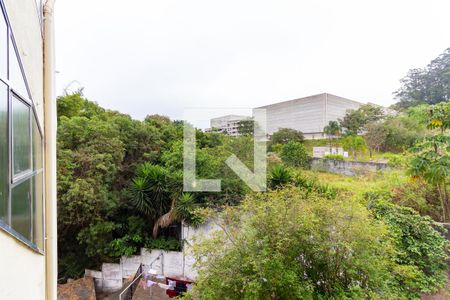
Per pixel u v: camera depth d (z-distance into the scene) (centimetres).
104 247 616
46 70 257
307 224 270
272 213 289
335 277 273
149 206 622
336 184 601
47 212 248
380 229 290
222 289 263
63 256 644
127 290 533
